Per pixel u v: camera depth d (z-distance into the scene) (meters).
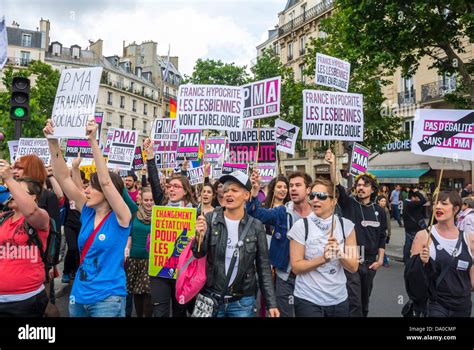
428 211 10.16
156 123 9.95
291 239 3.47
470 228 6.35
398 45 13.07
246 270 3.35
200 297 3.32
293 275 4.30
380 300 6.79
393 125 18.42
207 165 5.34
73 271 7.16
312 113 5.62
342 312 3.38
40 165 3.67
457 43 14.20
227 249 3.35
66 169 3.70
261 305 4.74
